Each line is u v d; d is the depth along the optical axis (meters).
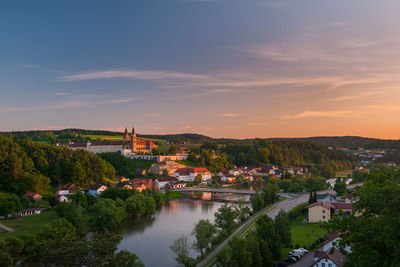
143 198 178.25
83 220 136.50
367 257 48.97
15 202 156.88
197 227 107.25
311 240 113.81
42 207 176.88
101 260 75.38
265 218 108.56
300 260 93.88
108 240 81.56
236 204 171.75
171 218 166.38
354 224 54.97
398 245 45.56
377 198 52.09
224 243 111.25
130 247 119.25
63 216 138.75
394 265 44.69
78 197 168.38
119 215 152.12
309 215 142.75
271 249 94.69
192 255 110.81
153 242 125.12
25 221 143.88
